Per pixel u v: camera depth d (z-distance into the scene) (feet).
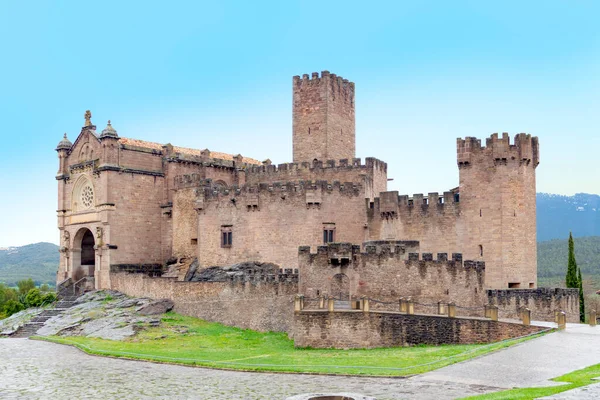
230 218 324.60
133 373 172.24
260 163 413.39
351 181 340.59
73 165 366.02
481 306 241.35
